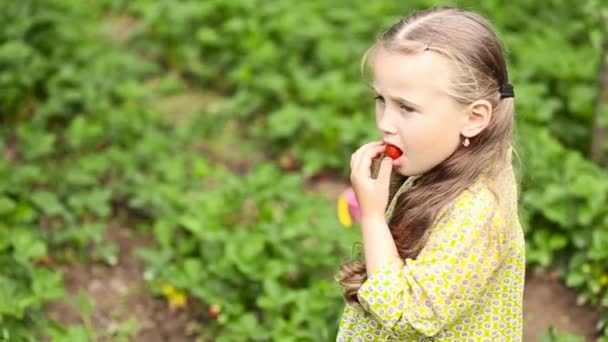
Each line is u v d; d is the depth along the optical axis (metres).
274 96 6.34
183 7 7.08
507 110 2.59
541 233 4.86
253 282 4.45
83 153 5.67
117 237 5.12
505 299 2.69
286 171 5.85
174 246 4.86
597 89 5.46
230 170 5.84
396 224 2.66
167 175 5.37
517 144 3.06
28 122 5.89
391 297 2.48
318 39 6.73
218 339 4.15
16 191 4.93
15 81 5.88
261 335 4.13
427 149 2.52
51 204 4.89
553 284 4.76
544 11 7.37
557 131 5.93
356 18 7.01
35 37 6.29
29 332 4.08
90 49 6.49
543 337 4.05
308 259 4.60
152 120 6.03
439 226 2.56
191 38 7.03
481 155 2.56
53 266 4.77
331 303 4.17
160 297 4.68
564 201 4.85
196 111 6.39
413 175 2.62
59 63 6.19
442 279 2.49
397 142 2.55
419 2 7.25
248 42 6.68
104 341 4.37
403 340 2.77
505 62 2.58
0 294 4.04
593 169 5.14
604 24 5.24
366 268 2.59
